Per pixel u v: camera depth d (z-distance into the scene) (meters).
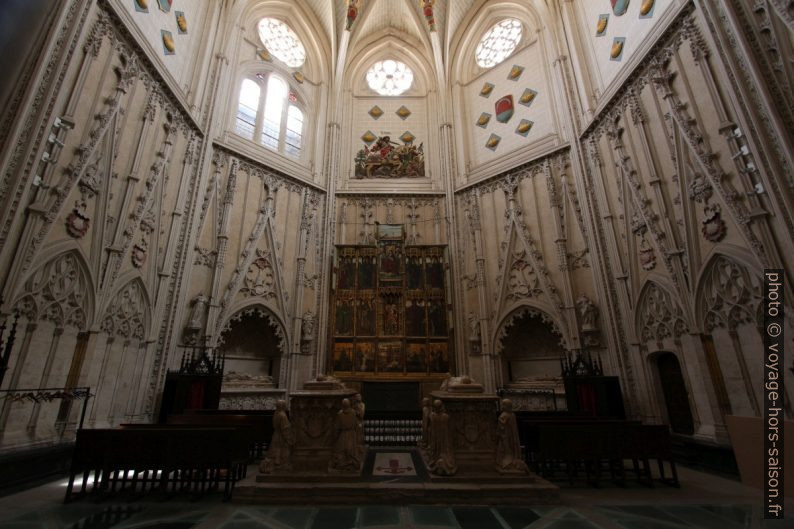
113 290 9.39
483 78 18.91
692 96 9.18
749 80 7.58
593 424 6.89
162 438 5.83
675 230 9.72
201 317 12.38
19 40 6.59
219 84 14.41
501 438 6.17
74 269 8.41
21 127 6.82
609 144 12.36
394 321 15.39
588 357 12.22
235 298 13.52
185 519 4.84
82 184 8.51
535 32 17.09
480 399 6.41
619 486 6.61
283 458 6.12
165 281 11.50
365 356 14.88
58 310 7.99
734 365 8.12
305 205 16.56
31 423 7.33
